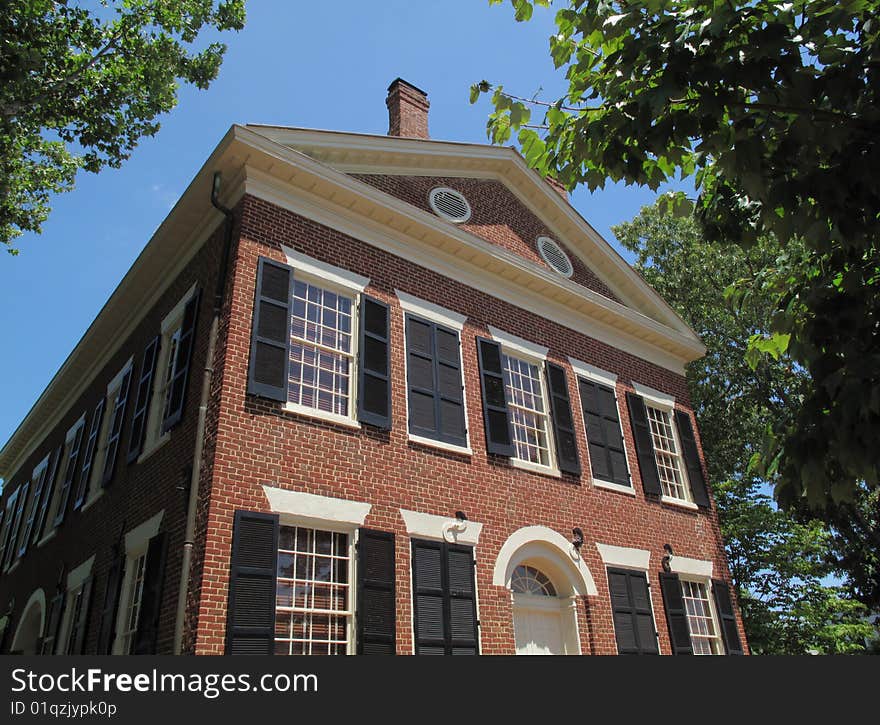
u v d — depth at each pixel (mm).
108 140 12477
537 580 11953
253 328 9562
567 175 6516
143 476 10680
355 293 11211
